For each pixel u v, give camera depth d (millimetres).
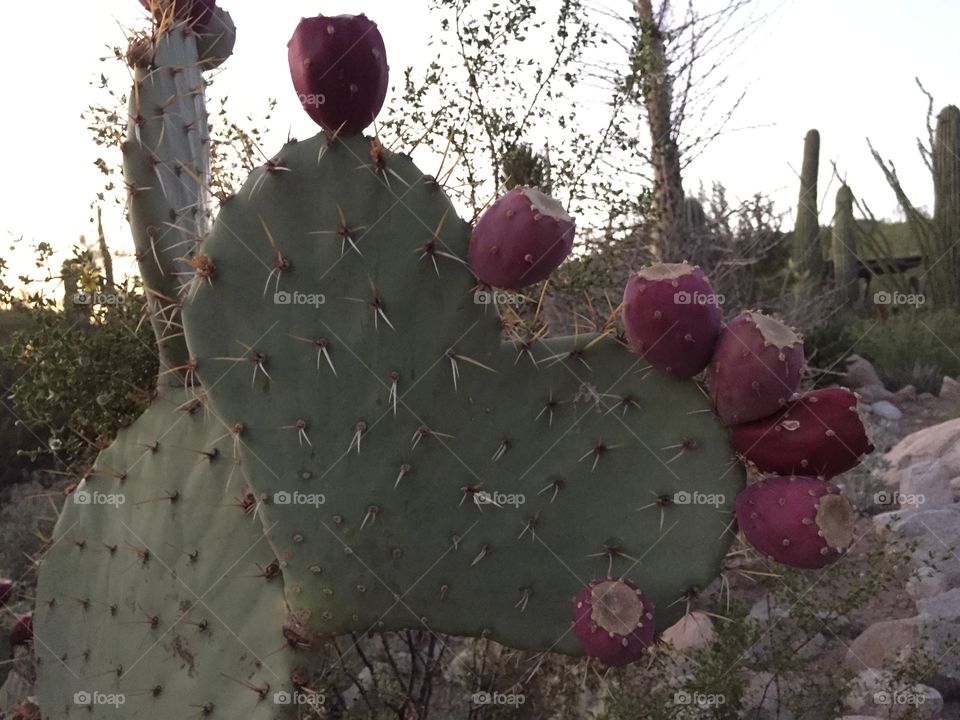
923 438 6551
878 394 9672
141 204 2502
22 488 5672
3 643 2893
